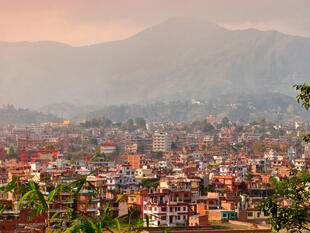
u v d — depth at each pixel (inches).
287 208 2068.2
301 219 2070.6
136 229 1202.6
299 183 2224.4
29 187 1123.3
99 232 1085.1
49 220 1187.9
